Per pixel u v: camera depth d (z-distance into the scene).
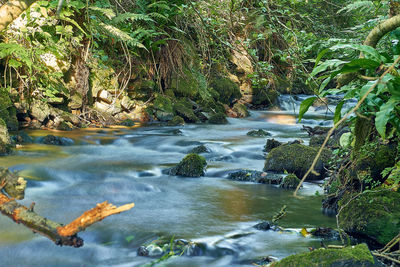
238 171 6.26
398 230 3.45
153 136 8.95
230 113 12.49
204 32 7.45
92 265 3.35
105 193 5.30
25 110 8.63
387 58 2.54
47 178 5.68
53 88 8.96
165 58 11.36
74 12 9.23
